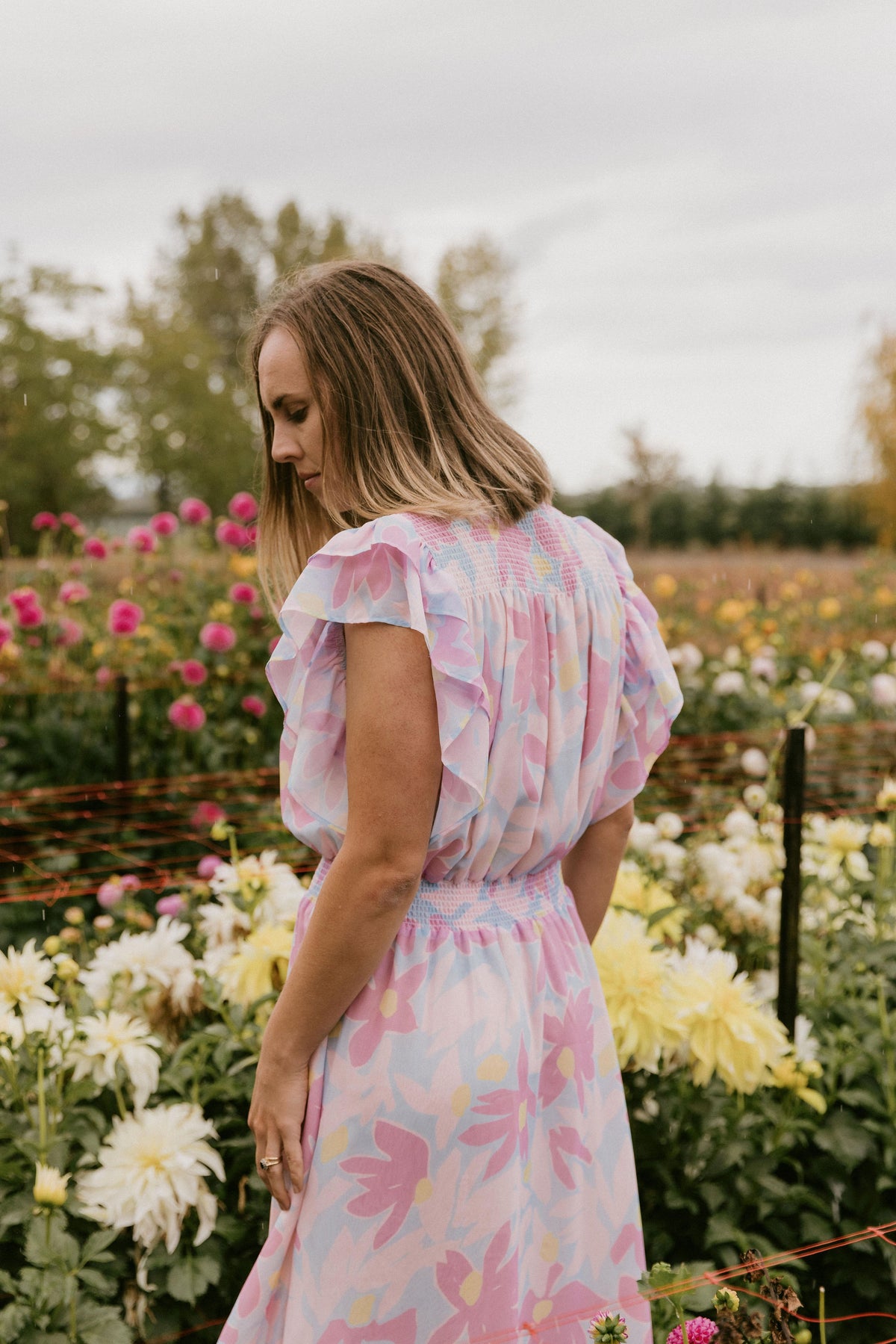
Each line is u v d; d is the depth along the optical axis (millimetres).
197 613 4918
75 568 5262
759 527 26641
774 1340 1187
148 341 31562
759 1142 1850
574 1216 1209
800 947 2143
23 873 3168
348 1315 1086
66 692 4133
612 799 1336
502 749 1114
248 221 39125
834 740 4199
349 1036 1096
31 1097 1680
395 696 1015
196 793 3738
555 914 1263
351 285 1187
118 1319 1440
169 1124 1552
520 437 1252
